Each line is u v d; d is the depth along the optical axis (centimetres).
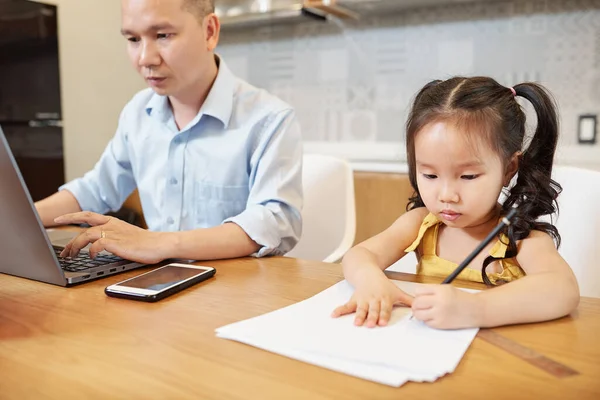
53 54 264
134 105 135
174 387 46
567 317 62
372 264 75
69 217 91
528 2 234
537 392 44
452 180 72
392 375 47
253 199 111
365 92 278
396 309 64
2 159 66
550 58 233
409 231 91
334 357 51
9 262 82
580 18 225
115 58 305
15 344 56
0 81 240
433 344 53
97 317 64
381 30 270
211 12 112
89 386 47
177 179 125
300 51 295
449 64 255
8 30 242
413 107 80
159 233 93
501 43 242
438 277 81
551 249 74
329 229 142
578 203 98
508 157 75
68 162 283
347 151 286
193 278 78
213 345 55
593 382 46
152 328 60
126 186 144
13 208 72
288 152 116
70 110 283
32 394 46
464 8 248
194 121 120
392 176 223
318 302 67
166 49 104
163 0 100
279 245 105
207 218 125
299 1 266
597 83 225
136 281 76
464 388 45
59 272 77
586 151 229
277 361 51
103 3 295
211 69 120
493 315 58
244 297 71
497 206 87
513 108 76
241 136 119
